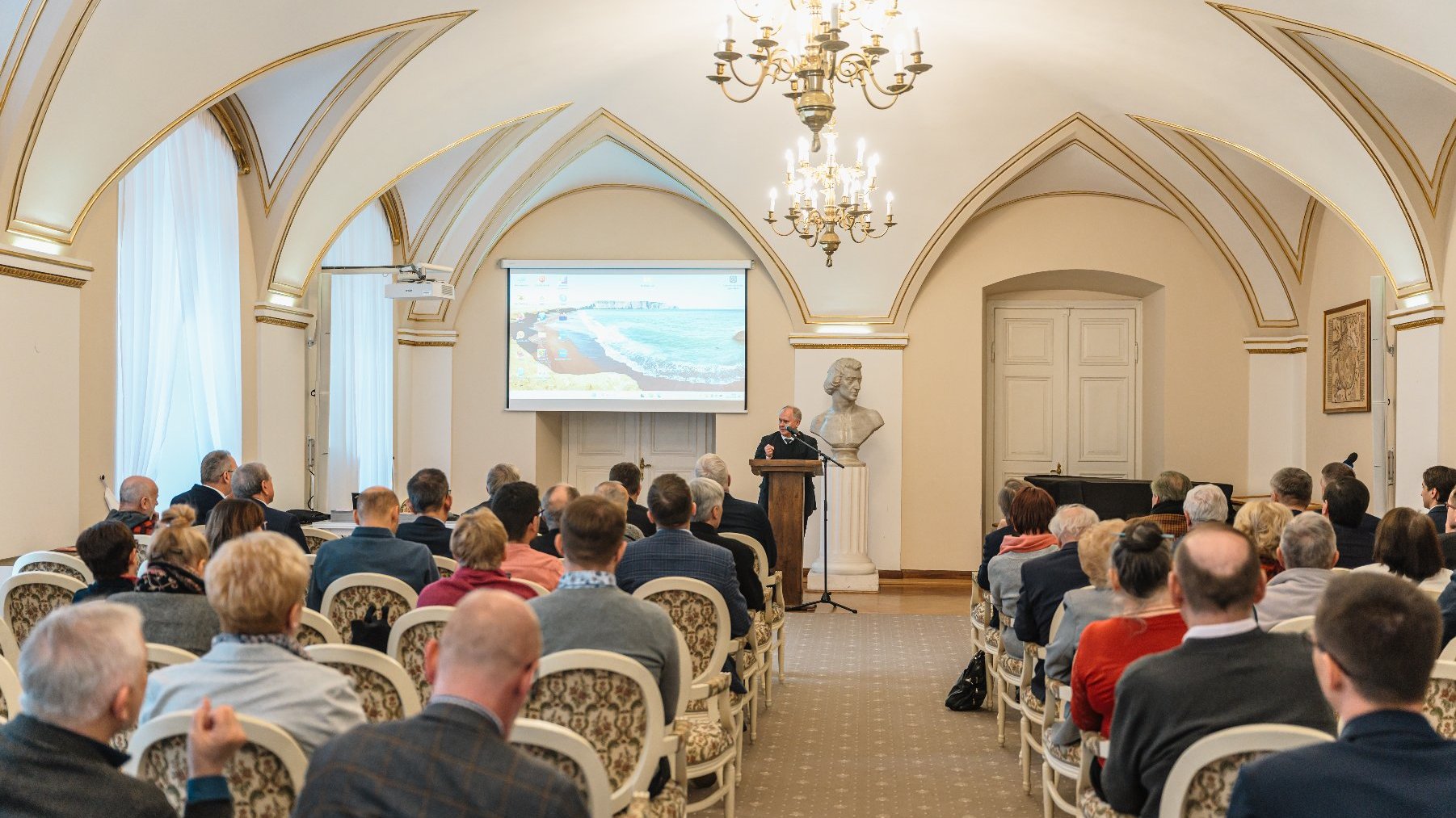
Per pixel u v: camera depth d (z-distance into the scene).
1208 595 2.28
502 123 9.16
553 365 11.52
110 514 5.14
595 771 2.13
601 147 10.62
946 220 10.74
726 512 5.92
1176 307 11.16
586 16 7.95
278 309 8.42
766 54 5.50
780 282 11.16
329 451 9.66
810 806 4.29
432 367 11.52
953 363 11.31
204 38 6.12
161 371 7.23
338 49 7.39
